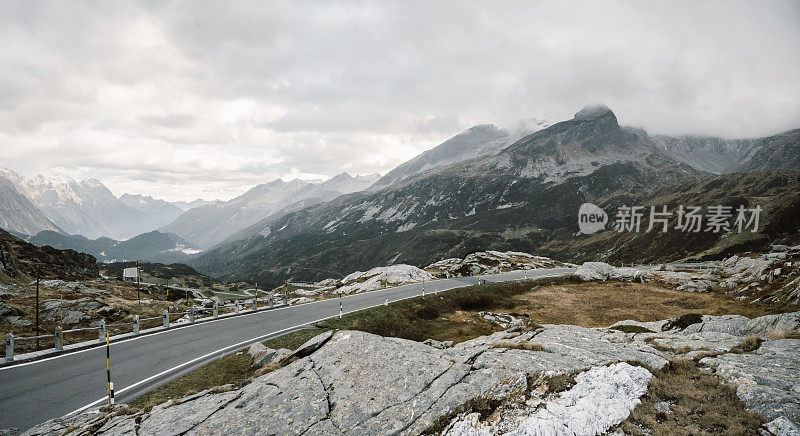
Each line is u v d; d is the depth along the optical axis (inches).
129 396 599.5
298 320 1190.9
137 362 770.8
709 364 587.5
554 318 1699.1
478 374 521.7
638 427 426.0
